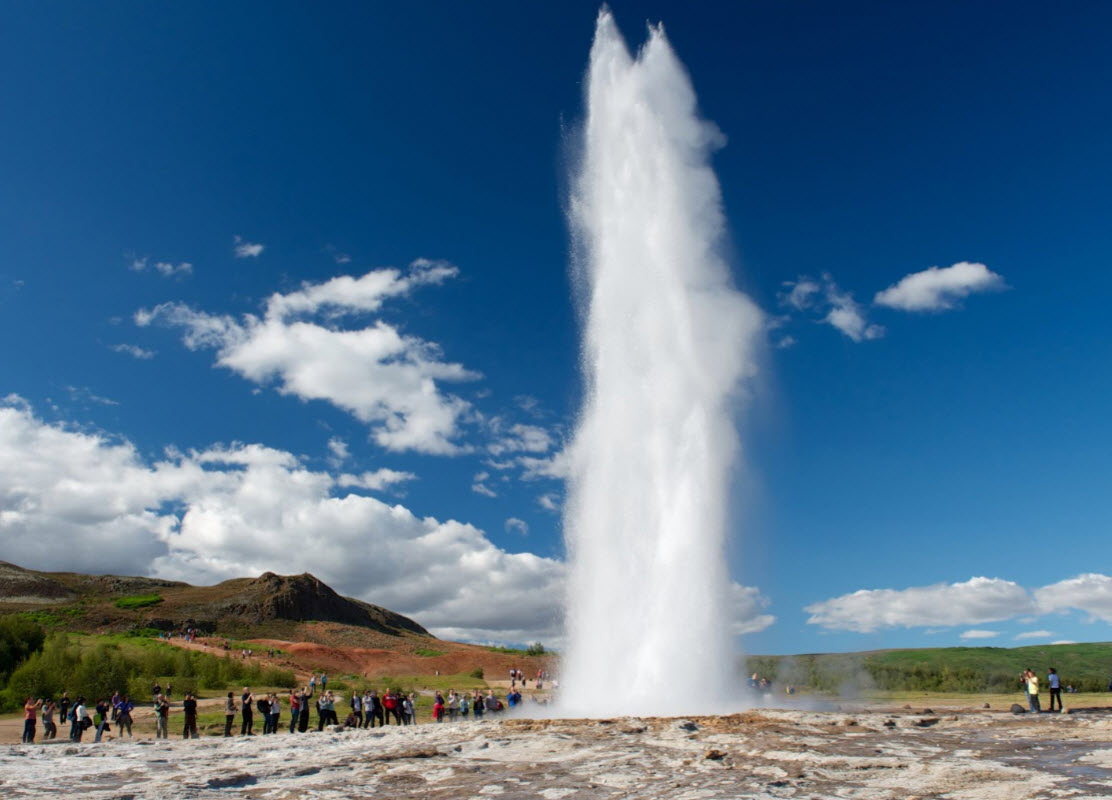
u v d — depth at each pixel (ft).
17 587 538.88
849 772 53.57
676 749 62.85
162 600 480.23
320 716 113.60
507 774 57.16
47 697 166.20
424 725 96.63
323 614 502.38
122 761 72.33
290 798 52.44
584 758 61.16
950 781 49.75
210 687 202.28
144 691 178.50
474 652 391.65
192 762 70.85
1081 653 436.76
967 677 244.42
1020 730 71.72
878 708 102.32
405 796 51.93
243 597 486.38
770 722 73.82
